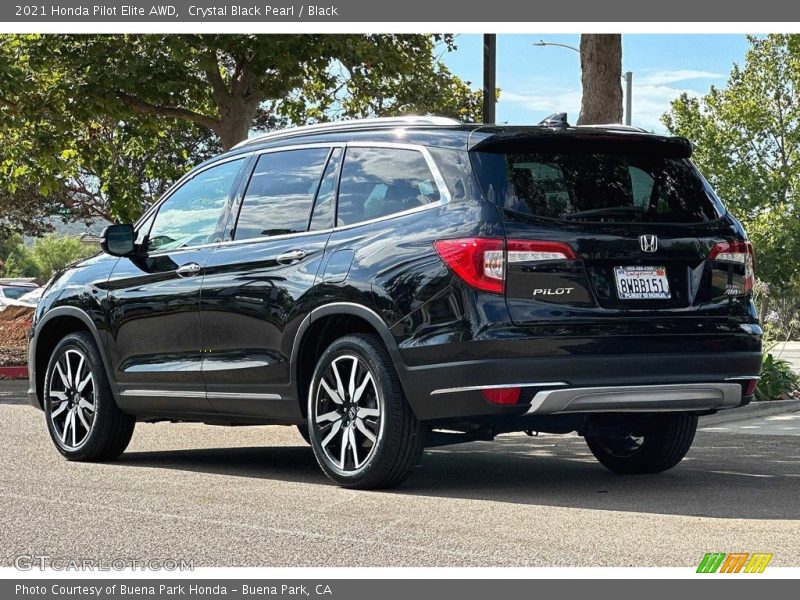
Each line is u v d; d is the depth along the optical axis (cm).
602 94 1415
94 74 1975
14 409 1287
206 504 692
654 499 709
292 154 813
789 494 730
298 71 2027
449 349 678
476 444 1048
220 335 814
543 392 668
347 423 743
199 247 847
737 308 726
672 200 719
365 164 761
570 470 858
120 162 2792
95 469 853
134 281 879
